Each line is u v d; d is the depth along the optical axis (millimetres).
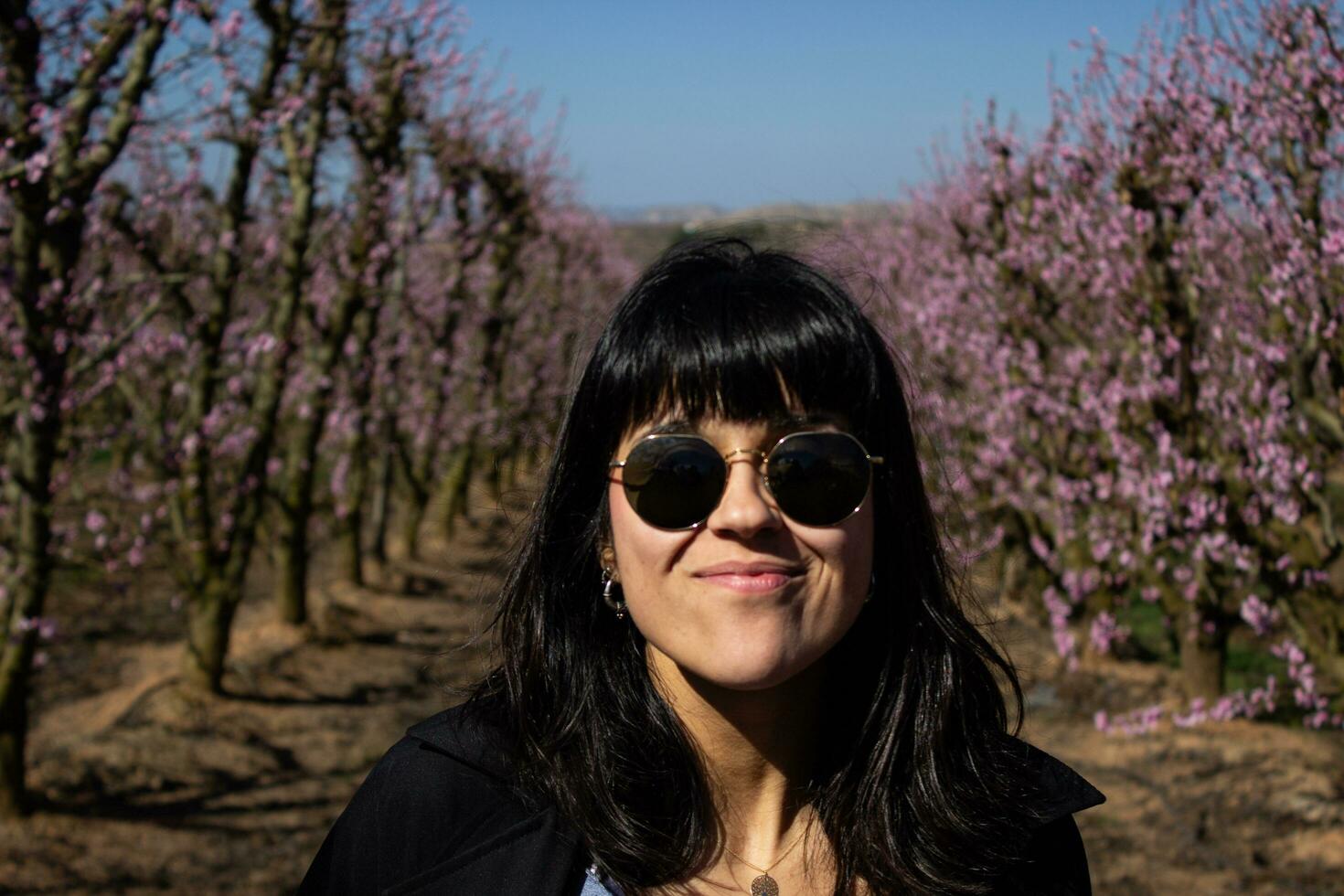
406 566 16000
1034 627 11172
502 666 1627
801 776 1541
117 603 12484
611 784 1453
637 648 1549
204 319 9164
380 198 11672
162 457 9492
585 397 1524
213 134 8469
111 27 6148
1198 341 7691
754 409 1392
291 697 10016
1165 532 7762
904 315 10508
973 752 1566
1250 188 6473
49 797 7113
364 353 13406
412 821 1468
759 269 1505
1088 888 1588
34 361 6359
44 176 6031
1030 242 8531
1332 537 6883
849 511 1381
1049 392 8945
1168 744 8094
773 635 1351
